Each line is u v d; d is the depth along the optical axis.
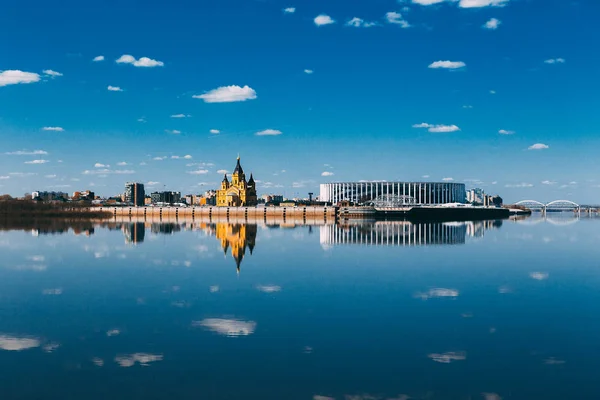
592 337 47.50
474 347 44.56
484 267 95.81
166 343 45.69
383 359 41.47
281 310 58.47
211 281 78.88
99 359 41.56
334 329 50.16
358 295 67.31
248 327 50.91
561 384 36.44
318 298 65.25
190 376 37.91
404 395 34.69
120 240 163.38
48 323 52.81
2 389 35.69
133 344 45.50
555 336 47.88
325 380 37.19
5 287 74.00
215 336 47.88
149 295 67.50
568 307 60.06
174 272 88.94
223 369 39.31
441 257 113.50
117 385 36.31
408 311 57.94
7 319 54.53
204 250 129.25
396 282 78.06
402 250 131.12
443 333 48.88
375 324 52.03
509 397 34.38
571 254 120.12
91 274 86.56
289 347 44.47
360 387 35.94
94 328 50.81
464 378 37.53
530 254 120.44
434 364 40.31
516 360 41.25
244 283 76.75
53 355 42.53
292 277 83.19
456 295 67.44
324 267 95.62
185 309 58.94
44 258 110.75
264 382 36.81
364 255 117.44
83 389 35.69
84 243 151.00
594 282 78.00
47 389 35.69
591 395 34.62
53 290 71.31
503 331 49.56
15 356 42.38
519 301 63.66
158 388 35.81
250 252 124.56
